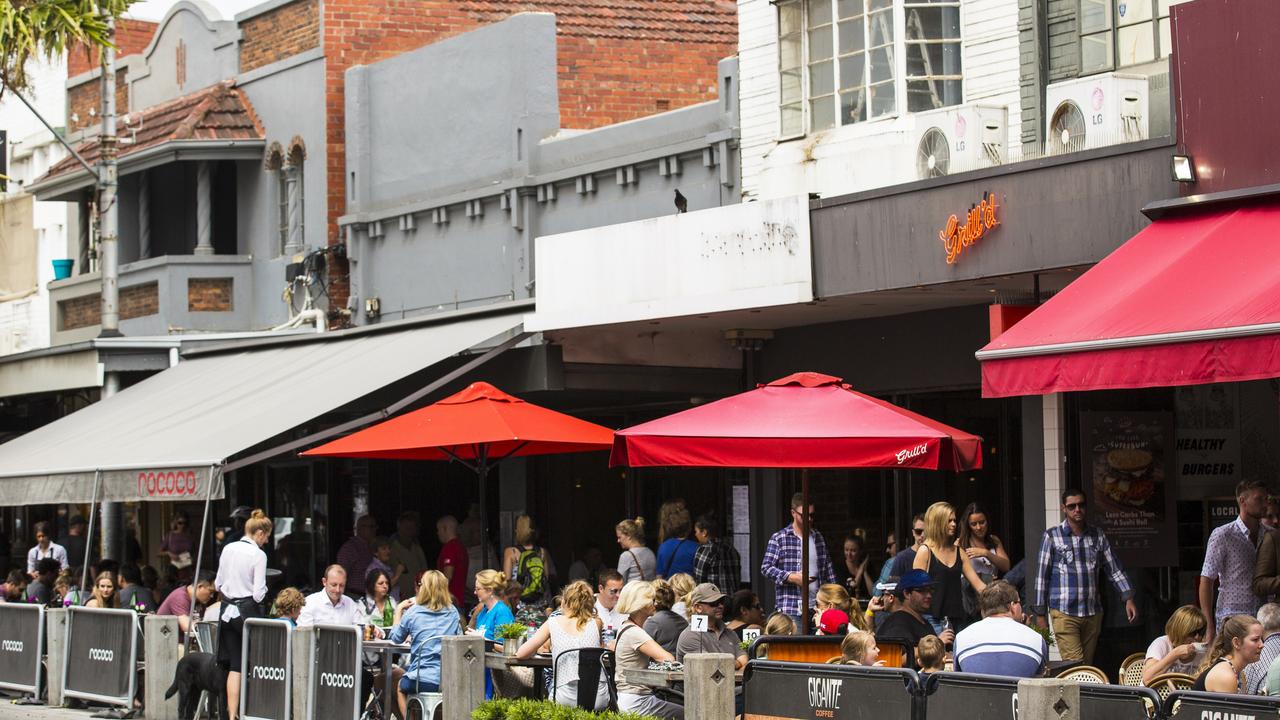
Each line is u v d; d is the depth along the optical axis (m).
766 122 19.28
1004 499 17.72
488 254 22.88
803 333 19.70
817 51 18.77
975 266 15.32
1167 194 13.79
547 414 17.06
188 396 22.17
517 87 22.52
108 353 24.62
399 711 14.79
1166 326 11.69
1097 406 15.99
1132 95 14.73
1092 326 12.28
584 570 21.56
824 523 19.81
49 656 18.77
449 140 23.72
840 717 10.38
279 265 26.53
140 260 28.39
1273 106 13.07
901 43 17.73
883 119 17.91
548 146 22.27
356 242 25.19
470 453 18.77
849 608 14.55
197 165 28.67
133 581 20.92
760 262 17.38
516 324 19.97
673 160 20.42
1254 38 13.21
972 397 18.08
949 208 15.56
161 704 17.12
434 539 25.38
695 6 25.28
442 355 19.48
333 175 25.58
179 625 17.91
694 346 20.66
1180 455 16.23
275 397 20.06
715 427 13.54
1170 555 16.05
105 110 25.62
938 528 14.50
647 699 12.72
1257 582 12.42
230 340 25.31
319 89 25.70
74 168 30.30
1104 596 15.34
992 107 16.25
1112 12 16.11
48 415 31.36
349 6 25.70
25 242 33.81
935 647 11.72
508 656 13.66
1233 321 11.23
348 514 25.47
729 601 15.05
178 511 28.95
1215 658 11.22
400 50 26.02
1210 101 13.47
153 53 31.19
